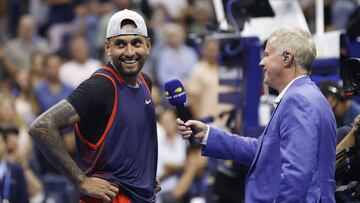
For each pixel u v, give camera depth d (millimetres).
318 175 6828
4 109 13672
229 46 9711
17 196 11250
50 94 15516
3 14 20062
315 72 9664
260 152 7148
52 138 6945
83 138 7176
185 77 16969
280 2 10109
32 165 13516
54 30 18891
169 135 13883
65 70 16875
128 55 7137
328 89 8727
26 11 19938
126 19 7176
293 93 6938
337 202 7605
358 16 9086
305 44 7035
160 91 16453
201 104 14656
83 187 7023
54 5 19438
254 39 9484
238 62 9812
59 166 6996
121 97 7191
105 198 7055
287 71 7070
